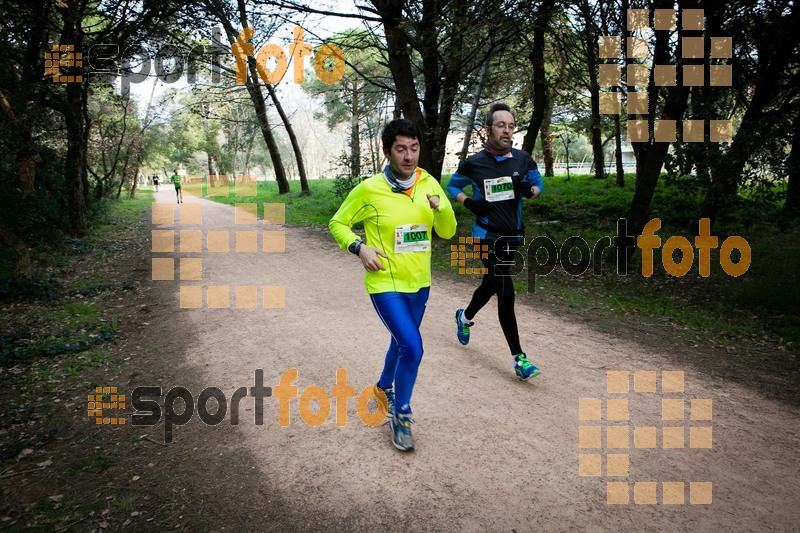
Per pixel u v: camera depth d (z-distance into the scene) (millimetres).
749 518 2332
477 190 3752
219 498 2662
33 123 9086
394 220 2773
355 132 16344
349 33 10664
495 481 2660
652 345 4648
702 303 6176
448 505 2496
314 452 3027
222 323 5668
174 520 2510
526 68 13117
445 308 5898
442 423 3256
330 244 10812
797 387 3723
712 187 7422
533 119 11477
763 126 6934
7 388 4141
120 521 2514
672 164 7527
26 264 7051
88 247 11289
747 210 8062
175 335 5363
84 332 5555
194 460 3029
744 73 8656
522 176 3730
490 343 4691
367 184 2801
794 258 7391
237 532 2406
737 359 4312
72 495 2736
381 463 2869
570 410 3387
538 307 5973
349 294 6633
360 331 5141
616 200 14047
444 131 11203
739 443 2959
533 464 2793
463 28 8602
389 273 2844
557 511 2426
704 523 2311
